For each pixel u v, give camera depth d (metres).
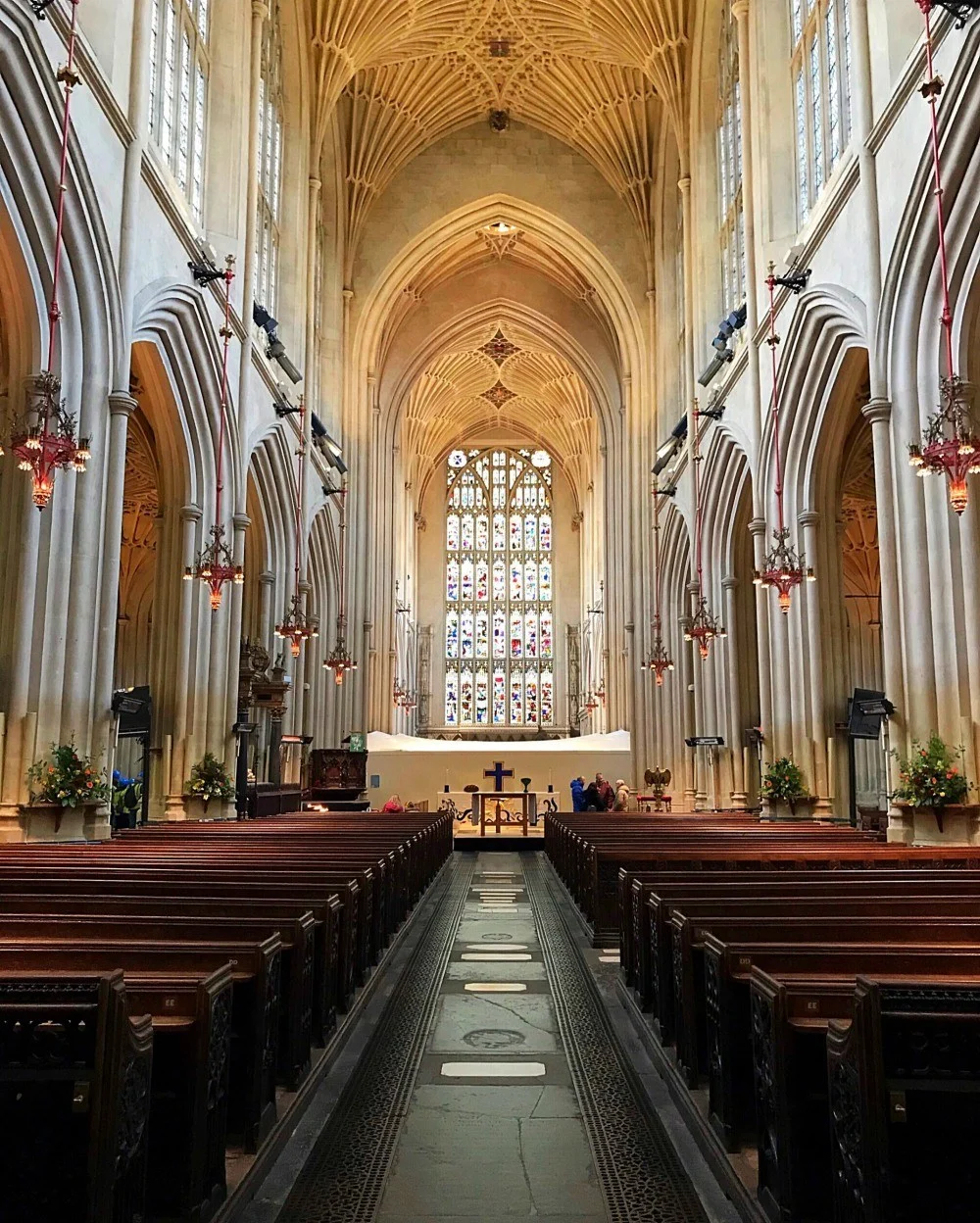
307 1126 5.28
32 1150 3.32
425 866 15.98
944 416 10.76
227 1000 4.27
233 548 19.00
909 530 13.11
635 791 32.66
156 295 14.80
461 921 13.05
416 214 33.16
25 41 10.80
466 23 28.59
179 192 16.78
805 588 18.19
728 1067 4.70
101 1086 3.21
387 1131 5.23
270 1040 5.00
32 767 11.91
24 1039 3.26
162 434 17.52
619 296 33.28
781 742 18.66
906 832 12.48
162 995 3.95
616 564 37.88
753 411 19.53
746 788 23.36
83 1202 3.27
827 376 17.03
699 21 25.20
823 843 11.61
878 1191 3.12
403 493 47.25
